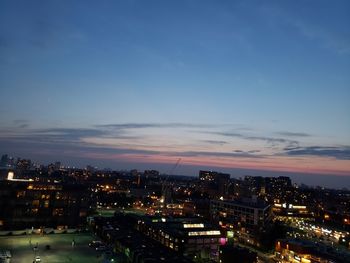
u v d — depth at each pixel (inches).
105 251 5442.9
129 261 4921.3
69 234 6614.2
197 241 6166.3
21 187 7253.9
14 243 5713.6
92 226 7524.6
